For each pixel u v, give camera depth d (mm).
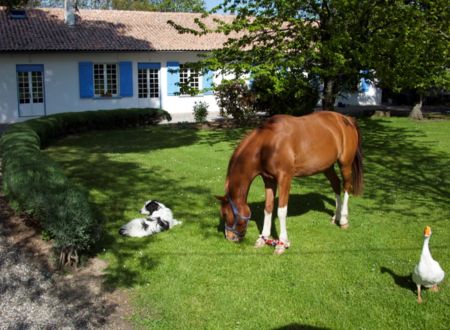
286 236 7195
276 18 15609
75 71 24672
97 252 7262
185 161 13812
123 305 5820
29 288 6242
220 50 16000
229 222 6773
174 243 7586
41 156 9891
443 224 8391
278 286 6172
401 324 5309
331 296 5918
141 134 19422
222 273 6523
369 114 25312
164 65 26781
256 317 5477
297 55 15180
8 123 23422
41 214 7102
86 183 11227
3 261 6996
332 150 7469
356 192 8359
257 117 23328
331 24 15180
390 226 8289
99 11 28766
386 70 14742
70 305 5832
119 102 26094
